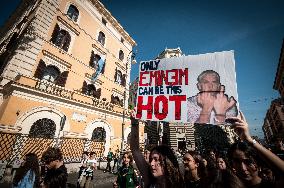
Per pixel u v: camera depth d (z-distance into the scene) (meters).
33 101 11.53
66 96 13.21
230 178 2.22
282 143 4.39
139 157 2.32
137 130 2.49
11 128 10.20
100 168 14.36
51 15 14.57
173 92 2.92
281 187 1.23
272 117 47.44
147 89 3.11
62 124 12.95
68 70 15.07
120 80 21.62
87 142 13.75
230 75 2.63
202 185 2.77
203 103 2.66
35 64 12.85
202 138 36.25
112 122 17.53
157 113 2.90
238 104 2.46
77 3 17.31
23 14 17.98
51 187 2.41
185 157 3.07
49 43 13.95
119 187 4.31
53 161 2.79
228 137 47.69
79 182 6.89
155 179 2.08
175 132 29.44
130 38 24.33
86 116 14.92
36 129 11.49
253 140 1.40
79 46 16.67
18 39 13.93
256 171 1.89
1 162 8.75
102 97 18.19
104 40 20.20
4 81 11.30
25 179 3.04
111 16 20.98
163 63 3.15
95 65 18.27
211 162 3.52
